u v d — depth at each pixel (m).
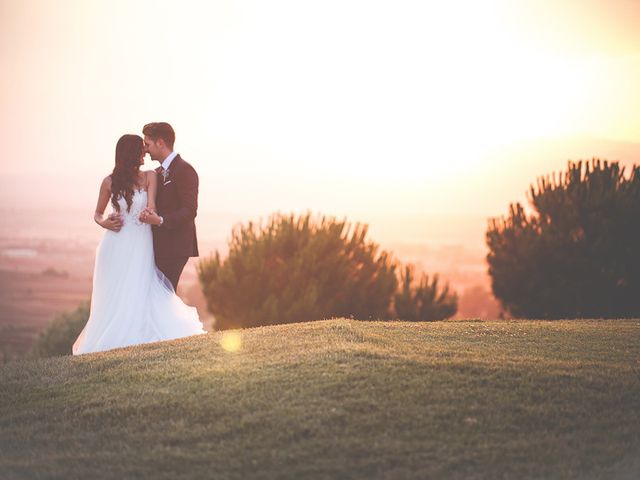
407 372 5.86
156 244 8.02
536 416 5.14
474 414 5.17
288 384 5.73
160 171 8.01
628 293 18.08
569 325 8.66
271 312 19.44
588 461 4.57
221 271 20.06
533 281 18.48
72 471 4.66
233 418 5.23
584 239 18.20
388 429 4.96
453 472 4.45
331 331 7.47
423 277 20.77
